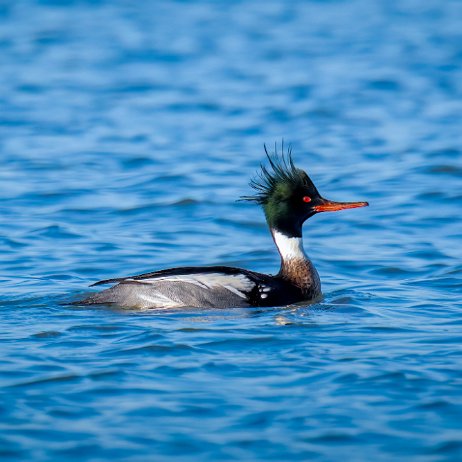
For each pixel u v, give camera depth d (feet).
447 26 153.38
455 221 65.16
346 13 167.43
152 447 30.91
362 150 86.07
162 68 126.93
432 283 51.47
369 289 50.75
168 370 37.09
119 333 41.93
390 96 108.99
